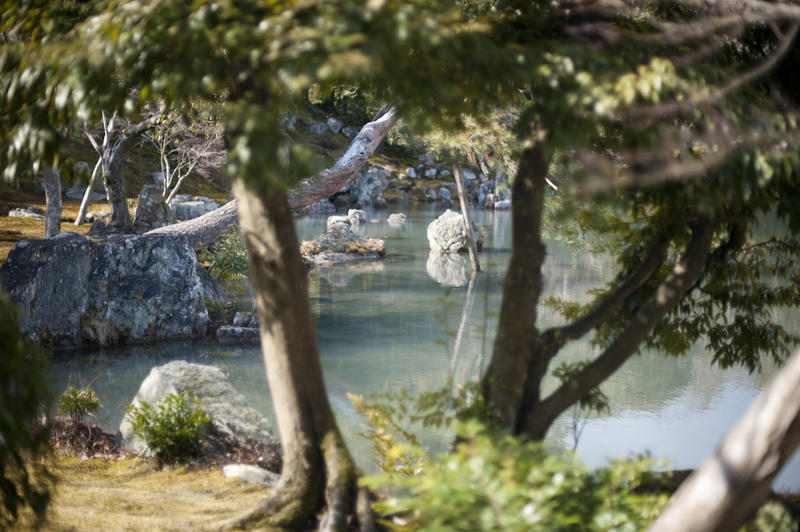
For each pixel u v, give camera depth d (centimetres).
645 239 723
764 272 818
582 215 648
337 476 596
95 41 452
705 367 1568
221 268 2517
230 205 2680
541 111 507
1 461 529
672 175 553
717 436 1138
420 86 437
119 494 777
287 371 602
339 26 382
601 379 623
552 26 566
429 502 391
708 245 650
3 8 532
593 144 603
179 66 447
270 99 491
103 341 1841
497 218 5600
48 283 1836
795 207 616
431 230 3769
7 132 541
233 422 1004
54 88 504
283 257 581
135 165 5941
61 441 1010
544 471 413
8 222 3694
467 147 2217
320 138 7575
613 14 582
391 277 2880
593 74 477
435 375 1502
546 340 632
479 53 444
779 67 620
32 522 612
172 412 973
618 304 667
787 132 538
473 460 392
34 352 562
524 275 591
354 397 835
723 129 518
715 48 581
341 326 1992
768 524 575
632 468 465
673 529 370
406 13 383
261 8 430
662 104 498
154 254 2011
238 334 1945
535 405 625
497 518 367
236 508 727
